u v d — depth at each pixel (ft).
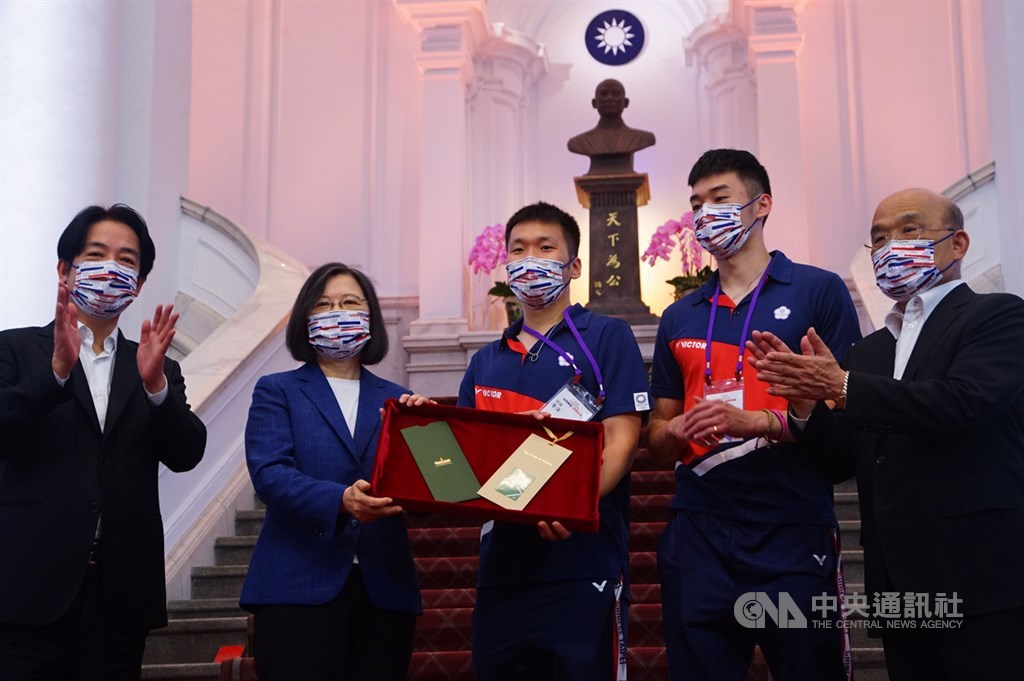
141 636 10.64
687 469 10.55
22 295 18.89
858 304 30.35
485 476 9.79
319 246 34.76
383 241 34.86
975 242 22.15
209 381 19.30
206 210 24.07
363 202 34.94
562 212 11.24
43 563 10.10
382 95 35.73
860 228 32.96
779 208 32.14
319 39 35.99
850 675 9.84
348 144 35.32
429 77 34.45
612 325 10.89
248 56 35.70
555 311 11.23
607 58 38.58
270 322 21.36
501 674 10.05
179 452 10.97
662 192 37.22
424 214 33.53
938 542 9.22
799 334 10.61
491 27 36.63
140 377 11.14
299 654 9.75
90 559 10.37
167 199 23.41
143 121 22.53
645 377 10.65
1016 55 20.63
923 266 10.09
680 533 10.41
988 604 8.96
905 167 32.91
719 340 10.85
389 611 10.18
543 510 9.44
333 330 10.84
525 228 11.09
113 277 10.90
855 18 34.09
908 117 33.14
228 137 35.19
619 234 31.58
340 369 11.22
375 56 35.86
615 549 10.22
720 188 10.98
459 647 15.08
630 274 31.35
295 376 10.92
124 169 22.30
